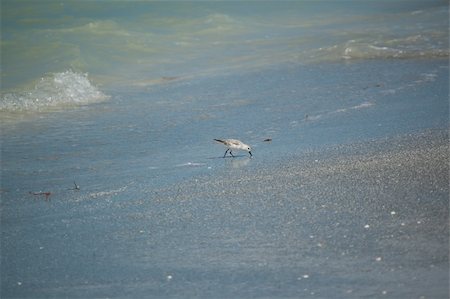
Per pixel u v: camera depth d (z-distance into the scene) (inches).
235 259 671.1
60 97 1572.3
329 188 861.2
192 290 613.6
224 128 1267.2
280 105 1434.5
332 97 1481.3
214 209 819.4
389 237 695.1
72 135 1267.2
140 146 1177.4
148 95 1620.3
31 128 1326.3
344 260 649.6
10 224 806.5
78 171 1037.2
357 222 740.7
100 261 687.7
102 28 2657.5
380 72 1743.4
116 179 984.3
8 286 639.8
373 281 604.4
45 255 709.3
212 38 2632.9
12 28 2795.3
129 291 619.5
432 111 1291.8
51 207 867.4
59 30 2608.3
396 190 834.2
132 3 3737.7
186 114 1402.6
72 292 624.1
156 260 682.2
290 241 703.7
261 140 1162.6
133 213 826.2
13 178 1003.9
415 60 1889.8
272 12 3496.6
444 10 3132.4
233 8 3614.7
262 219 772.6
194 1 3865.7
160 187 927.7
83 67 1974.7
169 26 2915.8
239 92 1599.4
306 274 627.8
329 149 1060.5
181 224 776.9
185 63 2085.4
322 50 2124.8
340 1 3932.1
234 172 976.3
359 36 2454.5
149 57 2194.9
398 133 1129.4
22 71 1889.8
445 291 578.2
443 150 997.2
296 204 813.2
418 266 627.5
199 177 964.0
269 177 934.4
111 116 1417.3
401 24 2741.1
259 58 2097.7
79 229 781.3
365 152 1022.4
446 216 741.9
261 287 609.3
